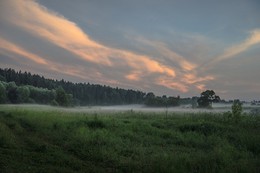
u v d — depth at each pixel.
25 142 13.50
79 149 12.98
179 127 20.91
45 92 108.31
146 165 11.02
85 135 15.73
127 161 11.60
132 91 165.12
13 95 99.56
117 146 14.09
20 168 9.39
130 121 22.70
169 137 17.95
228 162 11.45
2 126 15.02
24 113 23.78
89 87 160.12
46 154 11.56
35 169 9.48
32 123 18.59
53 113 26.61
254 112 30.75
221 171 10.29
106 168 10.85
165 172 10.27
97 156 12.00
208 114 27.73
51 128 17.91
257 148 14.88
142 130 19.23
